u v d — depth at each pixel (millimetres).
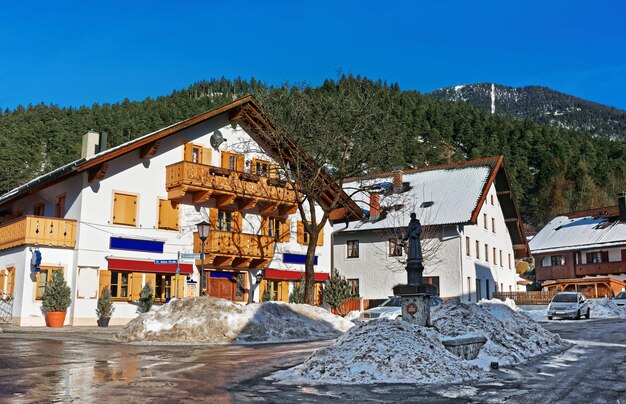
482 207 49844
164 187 32312
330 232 40719
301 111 32906
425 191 49031
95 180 29891
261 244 34812
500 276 52875
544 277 72438
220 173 32938
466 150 151750
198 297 22906
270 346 19438
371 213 48156
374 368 12227
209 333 21234
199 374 12641
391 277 46375
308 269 30109
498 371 13641
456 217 44812
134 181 31250
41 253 28875
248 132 36031
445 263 44750
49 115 148000
